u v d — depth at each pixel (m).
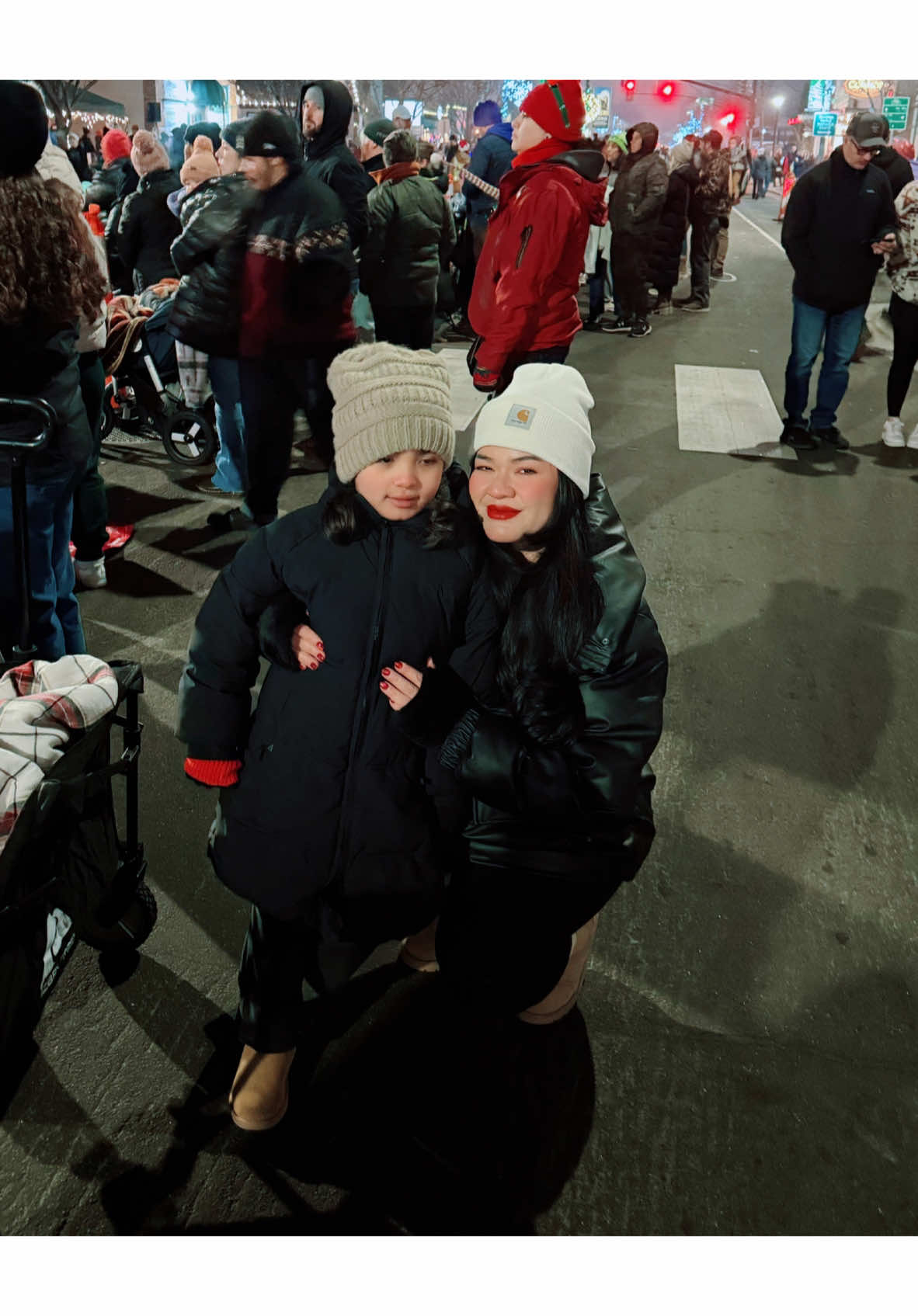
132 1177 1.83
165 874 2.58
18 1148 1.87
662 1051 2.17
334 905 1.78
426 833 1.73
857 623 4.14
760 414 7.17
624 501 5.38
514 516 1.52
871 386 8.11
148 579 4.14
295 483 5.33
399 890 1.75
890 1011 2.30
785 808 2.98
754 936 2.50
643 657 1.60
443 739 1.60
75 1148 1.88
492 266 4.29
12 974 1.78
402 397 1.43
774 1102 2.07
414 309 5.82
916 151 14.45
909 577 4.60
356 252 5.61
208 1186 1.83
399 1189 1.85
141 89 26.12
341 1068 2.08
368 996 2.26
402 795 1.67
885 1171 1.94
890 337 10.06
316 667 1.57
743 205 33.41
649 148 9.12
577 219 4.03
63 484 2.76
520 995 1.93
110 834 2.04
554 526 1.54
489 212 8.31
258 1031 1.82
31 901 1.75
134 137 5.45
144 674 3.45
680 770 3.13
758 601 4.29
